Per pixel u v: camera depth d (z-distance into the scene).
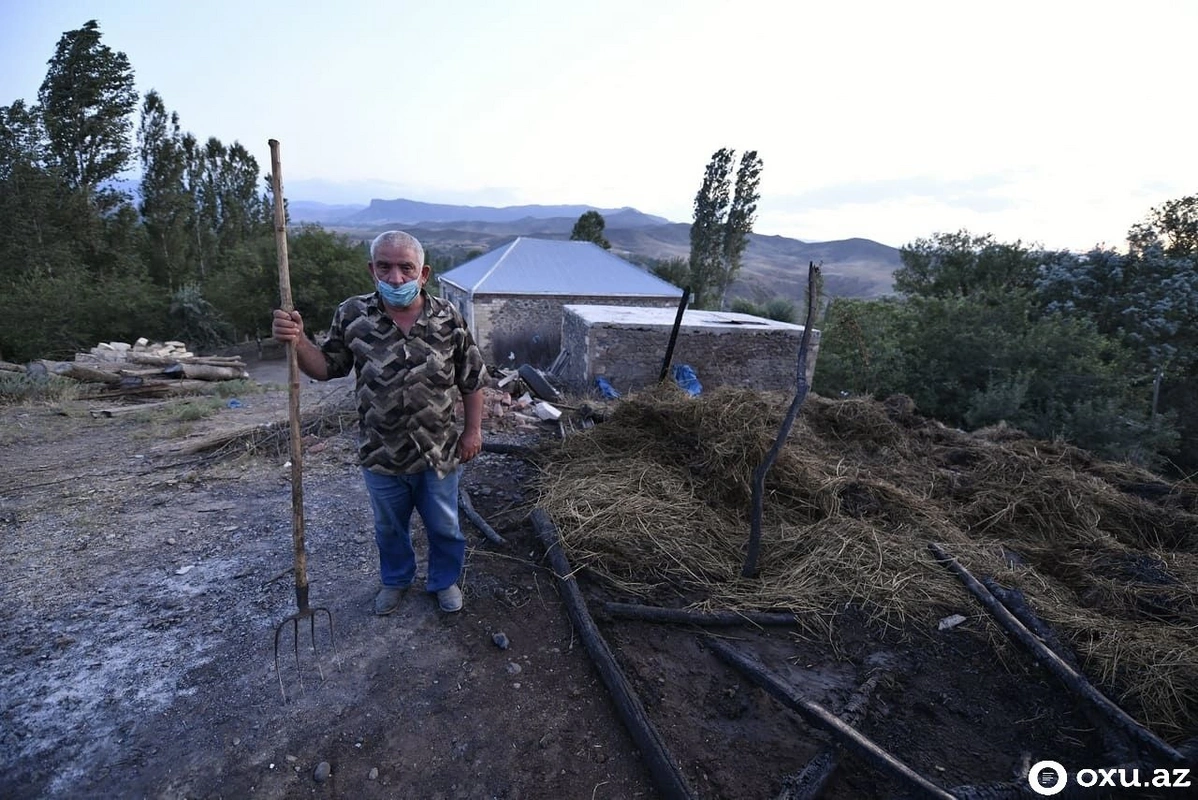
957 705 2.53
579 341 11.83
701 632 2.89
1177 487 4.80
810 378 12.02
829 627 2.97
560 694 2.45
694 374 11.06
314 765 2.05
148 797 1.91
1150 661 2.66
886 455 5.34
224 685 2.40
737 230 40.59
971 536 3.99
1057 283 19.94
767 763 2.17
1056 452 5.65
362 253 27.25
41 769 1.99
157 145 33.31
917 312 18.31
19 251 24.19
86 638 2.69
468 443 2.72
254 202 43.31
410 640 2.71
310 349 2.35
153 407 8.16
